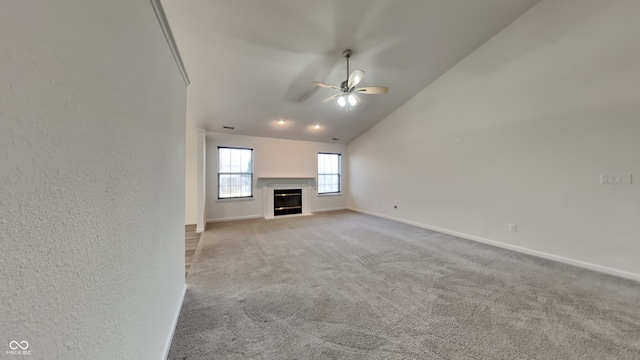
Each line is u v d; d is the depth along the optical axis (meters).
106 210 0.70
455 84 4.11
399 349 1.49
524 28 3.18
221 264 2.91
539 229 3.11
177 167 1.79
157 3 1.21
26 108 0.43
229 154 5.80
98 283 0.66
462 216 4.06
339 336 1.61
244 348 1.49
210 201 5.52
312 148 6.79
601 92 2.59
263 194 6.04
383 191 5.88
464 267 2.78
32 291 0.45
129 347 0.85
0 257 0.38
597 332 1.63
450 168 4.25
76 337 0.56
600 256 2.63
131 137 0.89
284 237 4.13
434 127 4.52
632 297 2.08
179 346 1.50
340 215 6.23
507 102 3.41
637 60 2.38
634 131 2.41
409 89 4.67
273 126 5.52
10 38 0.40
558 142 2.92
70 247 0.55
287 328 1.69
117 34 0.78
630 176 2.44
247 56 3.32
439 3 2.88
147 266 1.06
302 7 2.70
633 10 2.38
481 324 1.73
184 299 2.07
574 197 2.80
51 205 0.49
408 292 2.20
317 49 3.32
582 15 2.70
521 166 3.27
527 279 2.45
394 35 3.27
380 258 3.09
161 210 1.31
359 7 2.78
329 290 2.25
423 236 4.15
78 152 0.58
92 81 0.63
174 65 1.64
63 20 0.52
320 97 4.48
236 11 2.66
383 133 5.82
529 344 1.53
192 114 4.60
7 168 0.39
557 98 2.91
